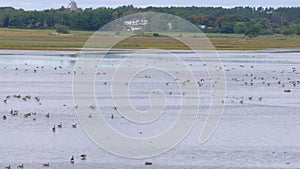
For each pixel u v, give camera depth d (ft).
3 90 533.55
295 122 399.65
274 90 572.51
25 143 324.60
